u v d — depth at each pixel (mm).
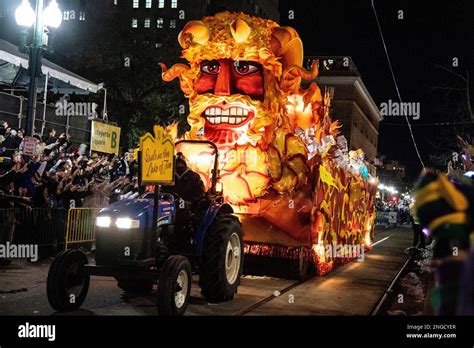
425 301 9008
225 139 10641
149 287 8828
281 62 10906
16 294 8258
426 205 2621
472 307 2092
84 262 7516
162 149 7270
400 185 57719
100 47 28766
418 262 15484
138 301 8180
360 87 70062
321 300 9000
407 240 25234
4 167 11711
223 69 10664
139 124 27609
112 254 7238
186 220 8039
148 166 7324
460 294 2166
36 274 9906
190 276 7348
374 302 9023
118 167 14727
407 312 8367
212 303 8305
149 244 7250
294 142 10586
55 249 11695
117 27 29906
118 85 28109
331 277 11820
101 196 13188
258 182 10523
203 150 10688
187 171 8453
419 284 11336
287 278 11148
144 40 29688
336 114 66875
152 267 7801
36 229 11086
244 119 10570
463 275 2146
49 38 12812
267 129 10609
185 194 8344
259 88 10594
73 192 12242
